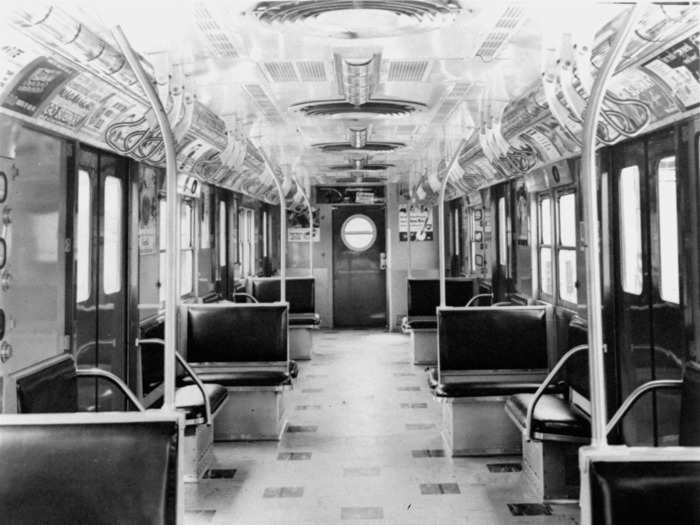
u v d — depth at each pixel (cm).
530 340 541
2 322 329
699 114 337
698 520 213
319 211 1378
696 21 269
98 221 470
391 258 1315
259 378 562
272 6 275
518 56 388
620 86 380
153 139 404
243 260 1020
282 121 611
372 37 321
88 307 454
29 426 239
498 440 525
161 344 523
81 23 271
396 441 569
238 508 423
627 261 448
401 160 950
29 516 232
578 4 258
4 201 332
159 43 346
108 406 489
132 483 233
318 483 468
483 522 399
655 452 220
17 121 341
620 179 451
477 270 940
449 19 292
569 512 413
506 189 761
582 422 416
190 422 449
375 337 1241
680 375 379
